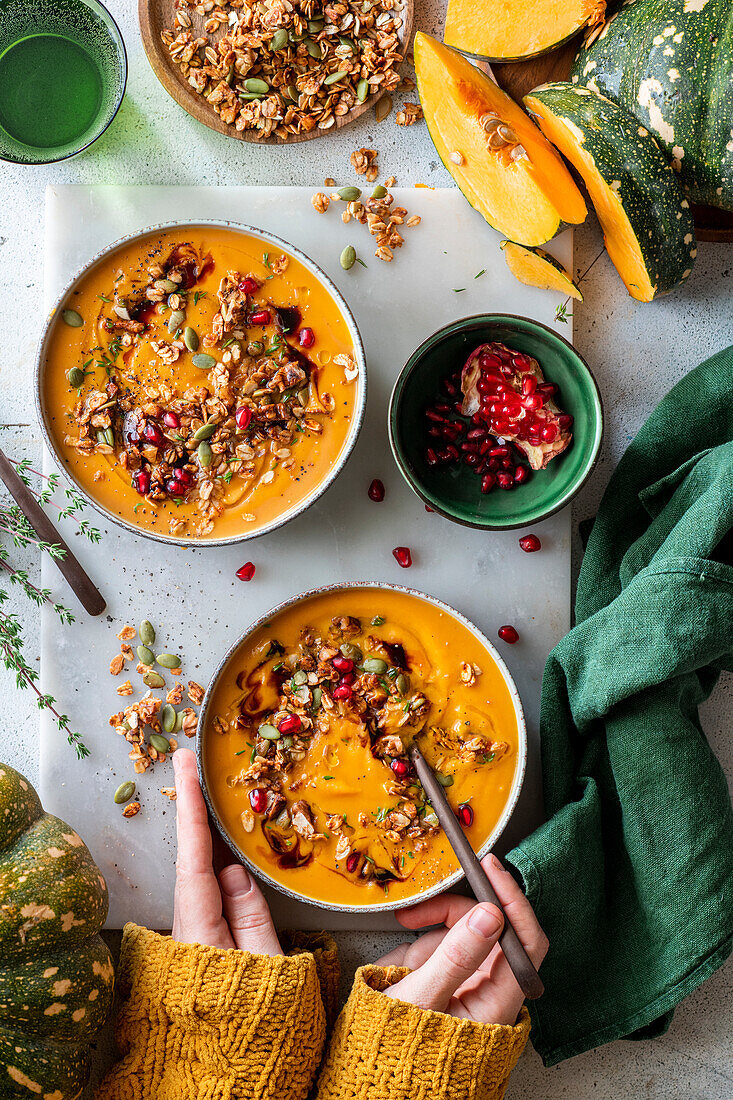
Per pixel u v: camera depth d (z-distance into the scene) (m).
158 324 0.86
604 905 0.88
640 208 0.85
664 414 0.89
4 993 0.78
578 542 0.93
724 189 0.86
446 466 0.89
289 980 0.81
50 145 0.88
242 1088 0.80
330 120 0.90
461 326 0.85
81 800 0.90
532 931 0.82
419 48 0.85
